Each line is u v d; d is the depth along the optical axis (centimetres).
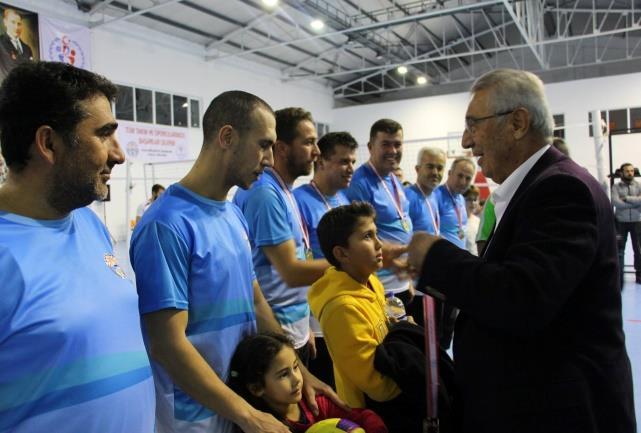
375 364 141
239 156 136
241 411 119
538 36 1181
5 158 91
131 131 946
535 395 101
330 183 239
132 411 98
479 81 119
